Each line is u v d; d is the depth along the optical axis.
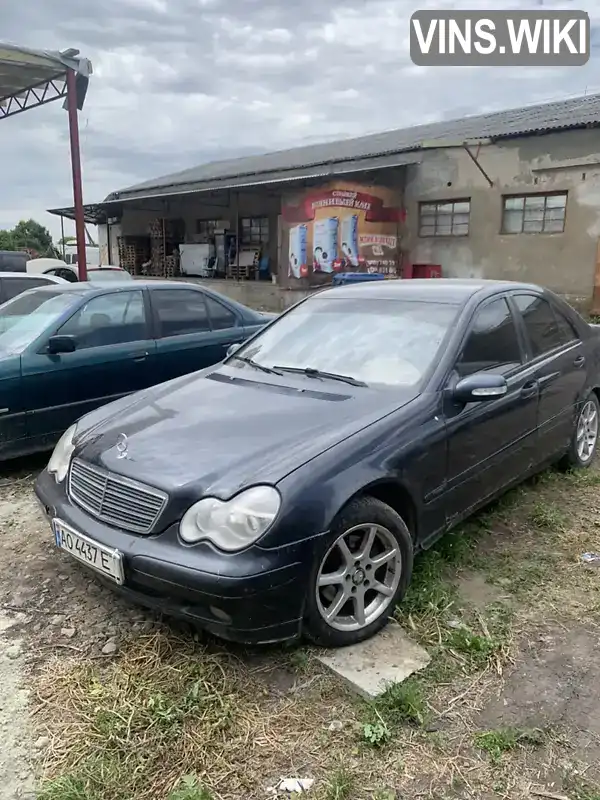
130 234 25.62
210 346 6.01
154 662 2.67
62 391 4.99
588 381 4.65
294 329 3.99
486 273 15.29
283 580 2.43
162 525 2.55
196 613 2.49
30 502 4.45
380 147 18.89
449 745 2.24
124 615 3.03
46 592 3.25
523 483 4.52
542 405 4.03
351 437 2.79
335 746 2.25
